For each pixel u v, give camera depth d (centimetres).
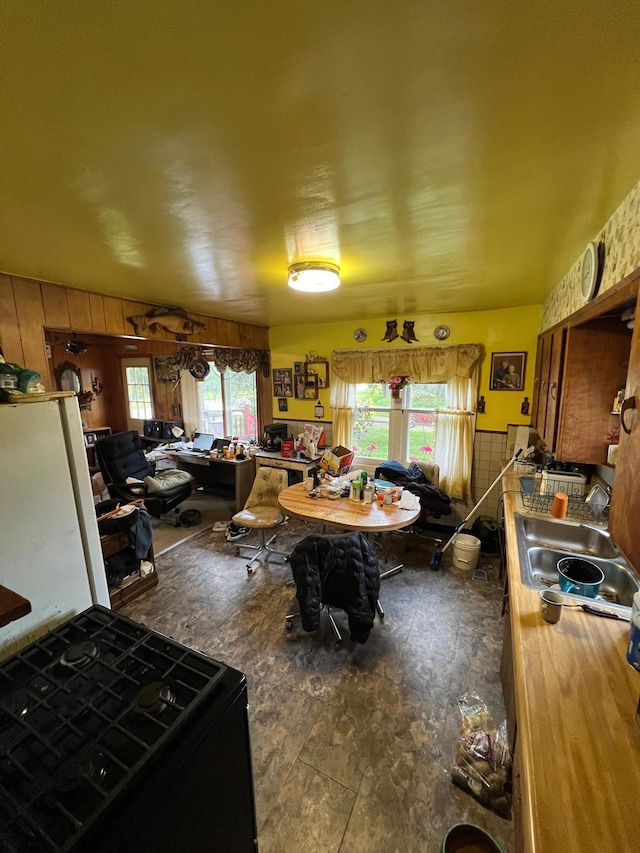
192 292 262
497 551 343
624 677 100
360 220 137
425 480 379
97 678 87
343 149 93
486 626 244
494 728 167
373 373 407
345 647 225
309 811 141
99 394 650
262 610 262
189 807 74
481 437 372
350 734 170
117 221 135
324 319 414
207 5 53
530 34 59
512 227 146
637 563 93
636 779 74
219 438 517
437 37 60
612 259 136
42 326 228
